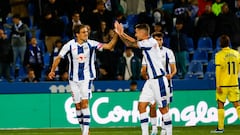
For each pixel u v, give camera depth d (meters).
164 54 29.45
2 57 42.50
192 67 46.22
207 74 46.00
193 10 49.34
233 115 38.59
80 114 28.83
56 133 33.59
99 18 44.44
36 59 41.91
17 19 44.53
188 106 38.16
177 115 37.91
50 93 37.09
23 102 36.91
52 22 45.50
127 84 39.66
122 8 48.62
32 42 41.91
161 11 46.44
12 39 44.44
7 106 36.75
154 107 28.39
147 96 25.41
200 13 50.09
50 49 45.62
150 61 25.19
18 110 36.81
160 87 25.17
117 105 37.41
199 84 39.88
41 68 42.22
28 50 41.81
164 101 25.38
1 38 42.62
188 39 47.31
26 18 48.19
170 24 46.50
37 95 37.03
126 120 37.50
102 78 41.78
